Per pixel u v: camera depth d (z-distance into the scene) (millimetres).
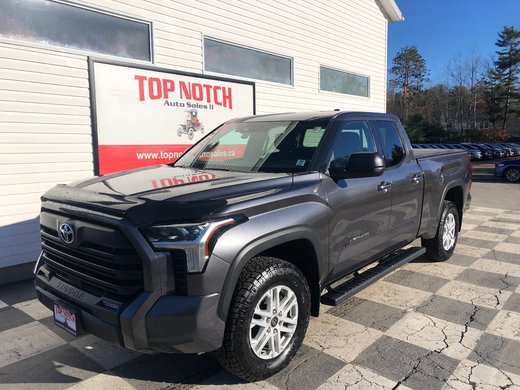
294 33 9664
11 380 3049
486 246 6438
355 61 11820
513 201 11625
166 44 7020
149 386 2945
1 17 5234
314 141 3586
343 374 3031
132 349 2492
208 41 7734
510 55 64062
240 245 2609
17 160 5445
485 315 3986
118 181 3217
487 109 66250
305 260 3246
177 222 2471
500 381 2938
